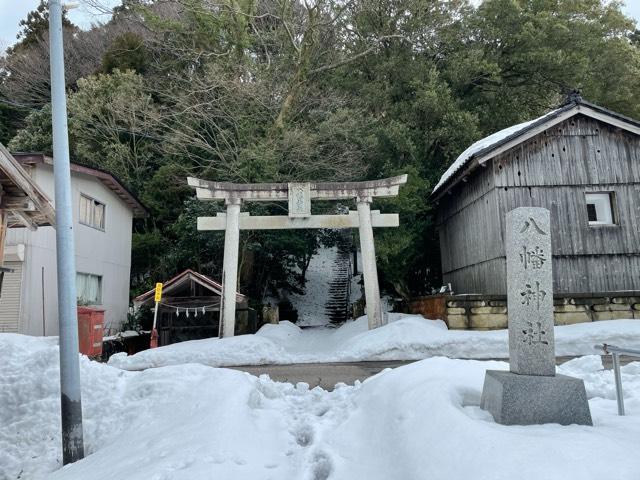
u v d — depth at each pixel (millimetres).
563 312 11922
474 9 21578
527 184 13547
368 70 21641
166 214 21422
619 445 3314
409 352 10961
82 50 27156
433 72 18969
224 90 18859
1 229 8430
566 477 2865
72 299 5320
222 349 11289
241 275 19547
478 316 12242
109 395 6160
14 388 6258
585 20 21219
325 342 15094
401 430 4371
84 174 16328
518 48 20828
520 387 4215
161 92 20156
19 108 25406
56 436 5570
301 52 19453
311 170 18109
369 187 13508
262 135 19156
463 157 16109
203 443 4148
